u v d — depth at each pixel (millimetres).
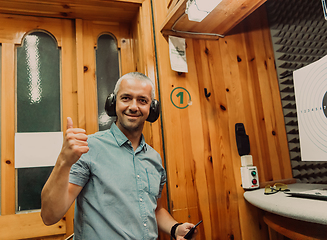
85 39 1563
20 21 1465
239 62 1583
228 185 1377
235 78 1548
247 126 1511
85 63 1531
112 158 884
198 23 1370
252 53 1633
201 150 1366
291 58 1603
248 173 1375
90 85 1515
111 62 1607
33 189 1326
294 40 1584
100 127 1500
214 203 1323
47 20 1521
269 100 1604
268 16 1754
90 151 866
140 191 882
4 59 1398
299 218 839
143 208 863
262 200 1087
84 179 821
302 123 1156
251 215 1376
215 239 1276
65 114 1452
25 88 1416
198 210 1280
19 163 1320
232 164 1417
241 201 1381
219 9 1229
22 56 1443
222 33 1519
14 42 1435
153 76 1415
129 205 835
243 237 1329
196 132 1379
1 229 1228
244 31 1646
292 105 1584
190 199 1279
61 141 1413
